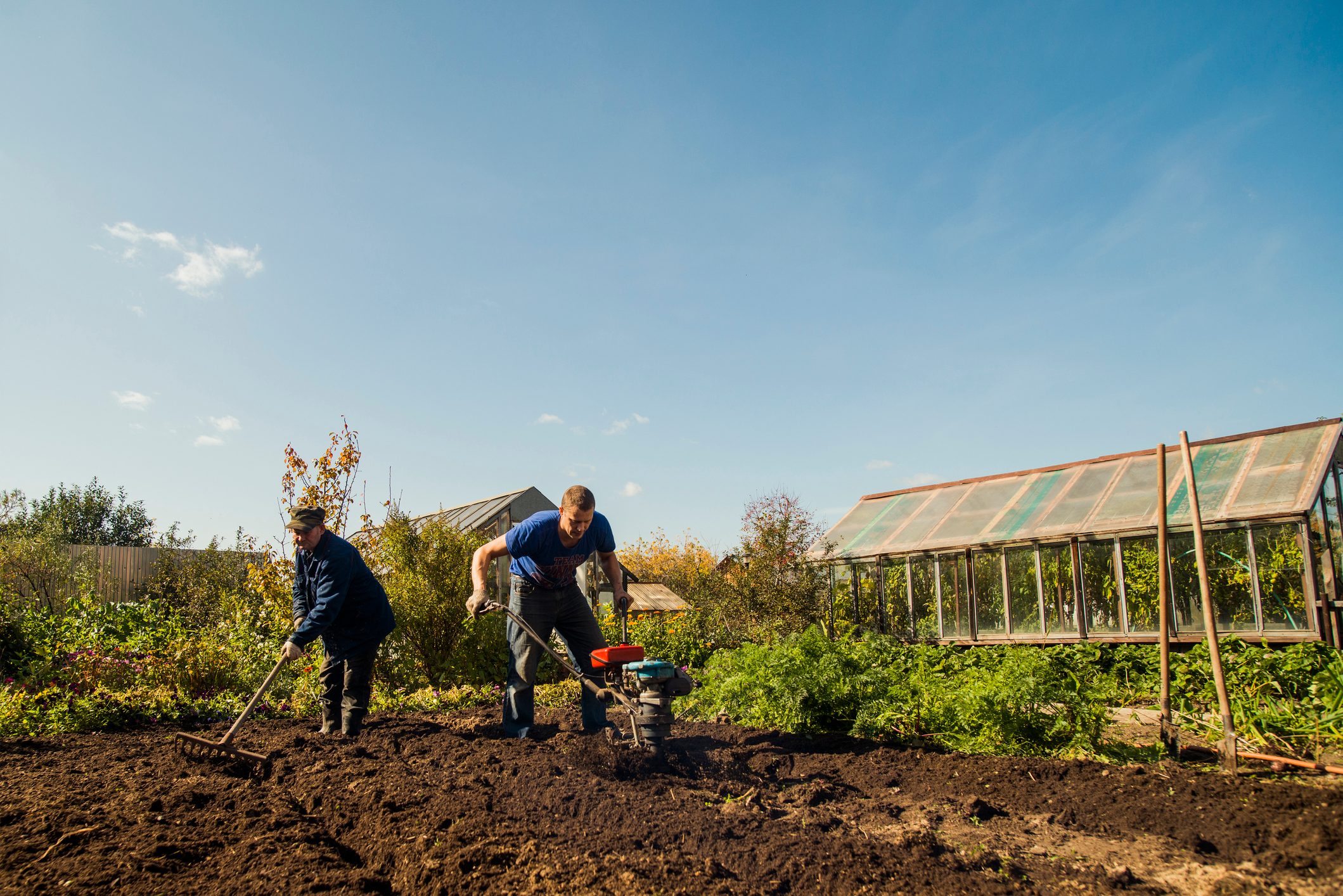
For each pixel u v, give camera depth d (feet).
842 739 20.86
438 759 18.57
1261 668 22.12
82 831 12.39
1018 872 11.75
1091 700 19.19
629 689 19.31
